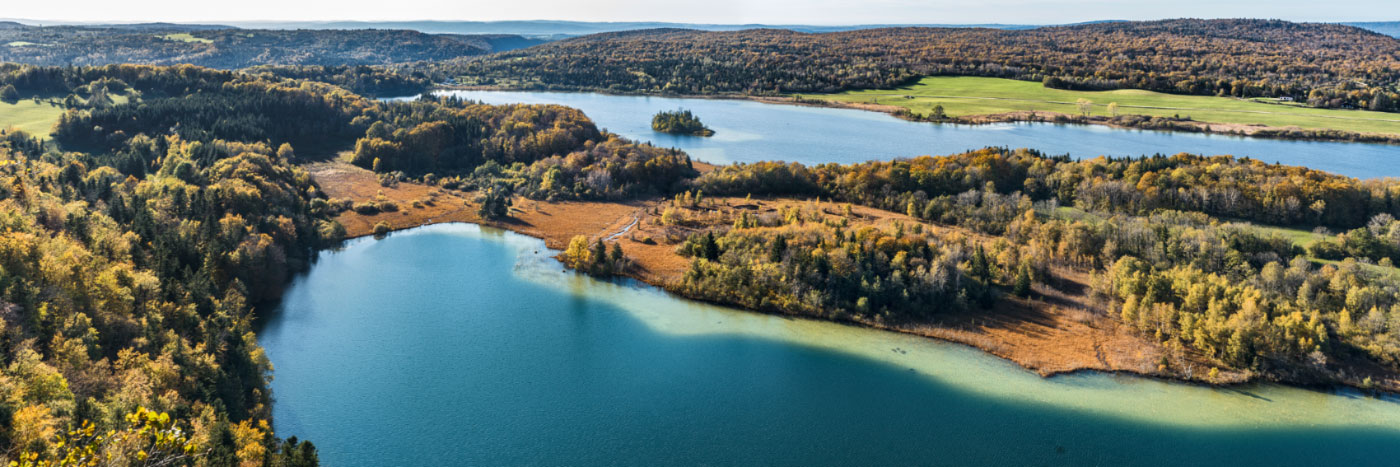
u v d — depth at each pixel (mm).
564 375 110750
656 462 91312
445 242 176625
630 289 145000
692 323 129000
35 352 74938
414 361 114000
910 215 189125
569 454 92500
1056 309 129750
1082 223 153125
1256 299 117438
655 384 108562
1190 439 95438
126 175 198375
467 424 98062
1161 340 118750
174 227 141500
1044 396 105062
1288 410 101188
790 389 107375
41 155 194875
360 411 100000
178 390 82438
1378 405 102000
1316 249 145500
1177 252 142375
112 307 93125
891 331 125062
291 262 152500
